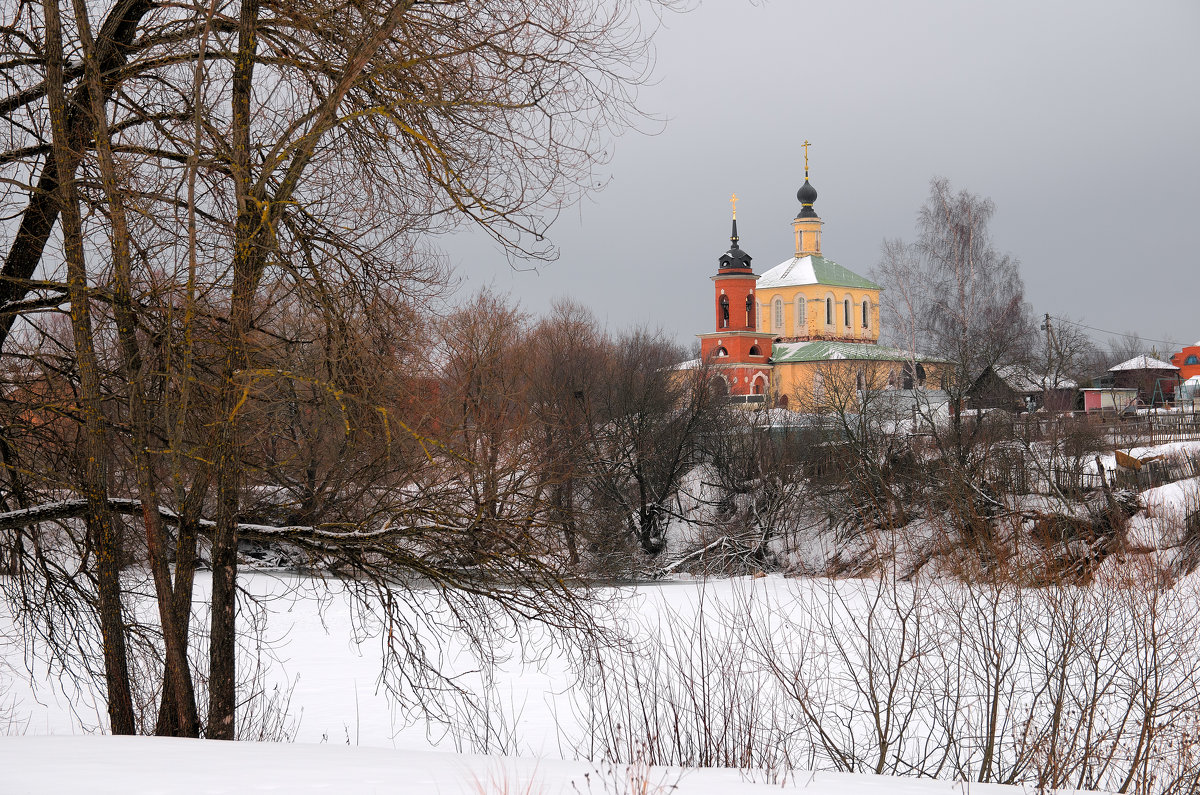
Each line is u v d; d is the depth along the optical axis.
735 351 95.50
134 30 12.59
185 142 11.45
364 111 11.12
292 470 13.99
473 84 11.89
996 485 31.03
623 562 26.78
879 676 13.64
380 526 13.62
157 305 11.95
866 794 8.48
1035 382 47.53
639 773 8.53
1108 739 12.16
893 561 14.69
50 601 14.23
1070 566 14.32
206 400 12.20
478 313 20.83
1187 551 16.69
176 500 12.59
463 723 18.77
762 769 10.68
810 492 45.25
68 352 13.33
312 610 36.66
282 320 12.63
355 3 11.59
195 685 14.62
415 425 13.01
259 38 11.87
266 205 10.84
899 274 50.47
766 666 15.09
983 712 13.20
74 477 13.34
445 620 29.27
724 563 48.31
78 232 11.55
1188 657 13.04
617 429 49.41
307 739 18.72
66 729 18.45
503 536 13.39
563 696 22.11
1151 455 42.09
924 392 49.09
